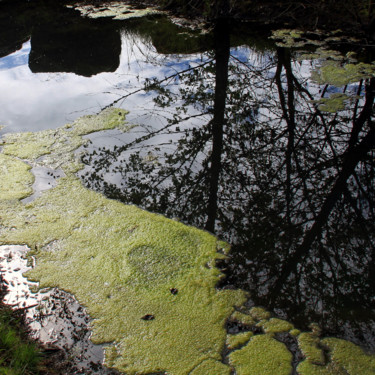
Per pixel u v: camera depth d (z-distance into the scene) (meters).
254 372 2.21
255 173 4.02
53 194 3.69
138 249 3.07
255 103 5.13
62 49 6.83
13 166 4.09
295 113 4.91
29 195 3.68
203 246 3.11
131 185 3.83
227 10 7.38
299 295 2.72
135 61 6.43
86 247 3.10
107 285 2.77
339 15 6.70
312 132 4.58
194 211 3.51
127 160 4.20
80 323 2.52
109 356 2.32
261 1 7.23
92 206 3.54
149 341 2.40
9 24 7.83
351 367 2.24
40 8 8.57
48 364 2.27
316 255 3.07
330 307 2.63
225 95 5.34
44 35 7.32
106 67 6.31
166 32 7.21
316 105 5.02
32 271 2.89
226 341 2.39
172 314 2.57
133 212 3.47
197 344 2.38
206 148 4.38
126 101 5.36
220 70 5.95
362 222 3.41
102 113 5.10
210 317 2.54
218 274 2.86
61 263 2.95
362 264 3.00
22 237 3.19
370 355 2.31
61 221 3.36
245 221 3.40
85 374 2.22
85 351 2.35
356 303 2.67
